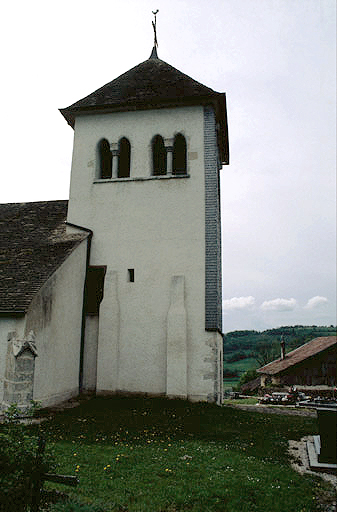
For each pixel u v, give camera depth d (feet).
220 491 23.08
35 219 64.39
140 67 70.64
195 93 59.26
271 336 385.29
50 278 45.75
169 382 51.19
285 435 37.83
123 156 65.62
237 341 374.84
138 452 29.78
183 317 52.49
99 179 61.11
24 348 38.78
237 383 217.56
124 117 61.93
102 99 63.00
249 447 32.86
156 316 54.24
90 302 56.49
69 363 50.75
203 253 54.85
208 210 56.13
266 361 210.18
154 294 54.95
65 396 49.16
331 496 23.70
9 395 38.22
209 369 51.19
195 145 58.65
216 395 50.75
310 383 128.36
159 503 21.47
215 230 55.26
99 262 57.57
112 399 50.06
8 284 43.88
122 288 56.03
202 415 43.45
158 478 24.82
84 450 29.53
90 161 61.46
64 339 49.44
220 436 35.94
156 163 62.90
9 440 17.69
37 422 37.42
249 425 41.04
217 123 63.67
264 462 29.09
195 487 23.57
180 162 64.90
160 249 56.18
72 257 52.26
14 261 49.62
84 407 45.29
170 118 60.34
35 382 41.88
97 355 54.13
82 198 60.34
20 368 38.47
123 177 64.44
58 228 60.08
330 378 130.31
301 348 148.77
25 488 16.93
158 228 56.95
